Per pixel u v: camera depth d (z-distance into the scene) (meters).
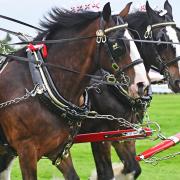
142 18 11.38
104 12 8.95
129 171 10.90
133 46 9.04
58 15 9.27
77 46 8.95
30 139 8.72
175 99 46.78
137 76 8.98
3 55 9.00
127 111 10.98
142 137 10.43
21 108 8.72
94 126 10.84
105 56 8.91
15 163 14.58
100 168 10.81
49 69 8.91
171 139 10.44
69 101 8.92
